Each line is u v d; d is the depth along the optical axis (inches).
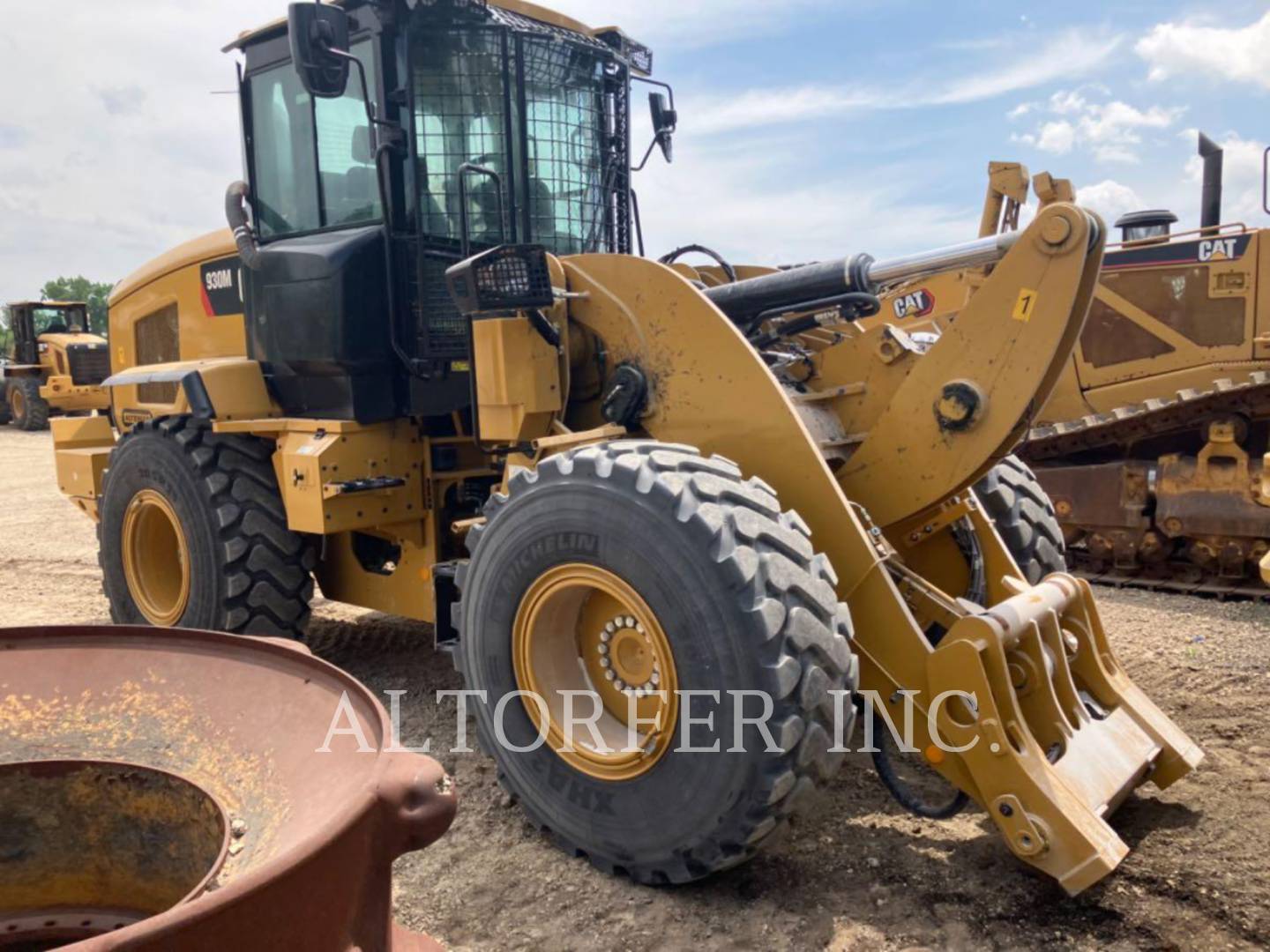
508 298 140.2
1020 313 125.9
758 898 116.0
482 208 176.7
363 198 177.0
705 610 109.8
